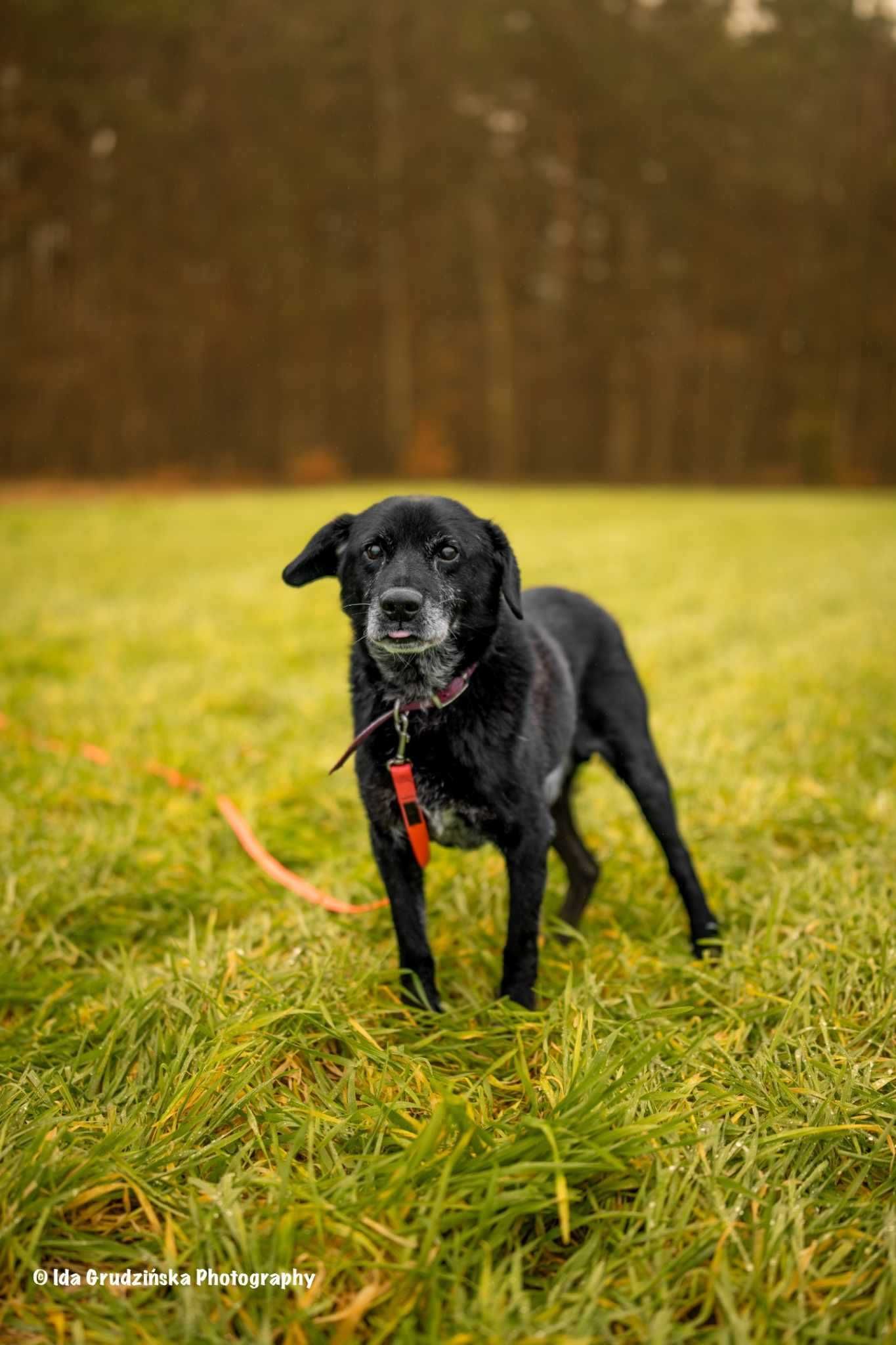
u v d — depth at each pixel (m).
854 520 20.67
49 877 3.57
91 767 4.93
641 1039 2.51
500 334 37.72
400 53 34.25
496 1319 1.73
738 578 11.76
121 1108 2.40
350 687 3.00
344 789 4.72
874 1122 2.28
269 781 4.83
